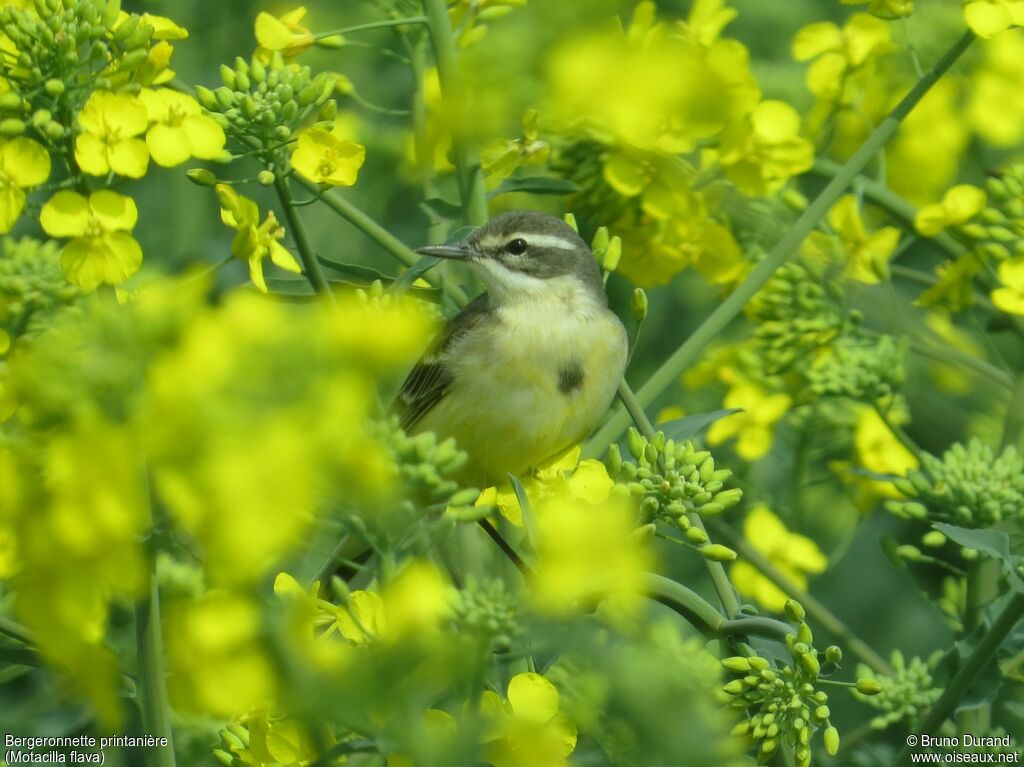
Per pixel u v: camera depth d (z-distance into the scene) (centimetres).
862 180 1173
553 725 695
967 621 1058
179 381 578
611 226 1170
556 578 621
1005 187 1127
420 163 1159
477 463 1184
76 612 618
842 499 1300
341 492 597
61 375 595
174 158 809
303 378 581
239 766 763
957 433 1345
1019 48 1237
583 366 1174
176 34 870
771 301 1179
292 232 957
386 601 632
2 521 611
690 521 939
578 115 1068
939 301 1186
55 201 766
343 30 1056
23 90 798
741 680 810
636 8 1107
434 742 609
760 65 1389
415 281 1105
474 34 1088
